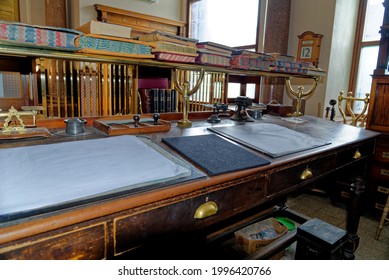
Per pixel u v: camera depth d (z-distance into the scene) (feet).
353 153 4.56
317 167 3.76
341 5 10.83
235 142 3.70
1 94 8.71
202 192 2.40
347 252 5.38
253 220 5.94
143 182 2.15
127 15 14.92
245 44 14.61
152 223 2.12
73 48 3.21
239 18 14.78
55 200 1.79
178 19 18.20
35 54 3.19
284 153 3.41
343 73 11.78
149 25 15.84
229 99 8.16
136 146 3.00
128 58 3.70
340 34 11.14
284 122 5.64
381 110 6.95
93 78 7.10
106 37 3.40
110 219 1.90
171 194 2.15
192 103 7.44
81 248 1.81
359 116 8.33
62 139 3.25
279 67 5.71
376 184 7.14
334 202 8.18
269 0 11.83
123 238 1.98
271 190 3.10
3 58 4.83
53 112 7.01
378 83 6.92
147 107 7.20
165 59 3.93
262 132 4.33
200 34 17.26
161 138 3.52
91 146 2.90
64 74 6.91
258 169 2.85
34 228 1.59
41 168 2.25
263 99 12.00
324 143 4.08
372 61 11.39
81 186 2.00
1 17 12.51
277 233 5.43
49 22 13.21
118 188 2.03
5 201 1.73
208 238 5.28
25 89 5.59
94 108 7.20
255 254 4.68
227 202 2.63
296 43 11.96
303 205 8.13
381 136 6.94
